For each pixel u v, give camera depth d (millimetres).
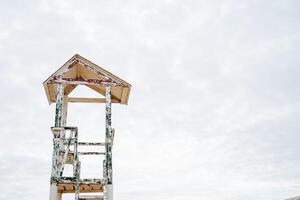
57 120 10180
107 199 9445
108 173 9711
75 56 11070
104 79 11125
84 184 9539
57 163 9422
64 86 11727
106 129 10344
